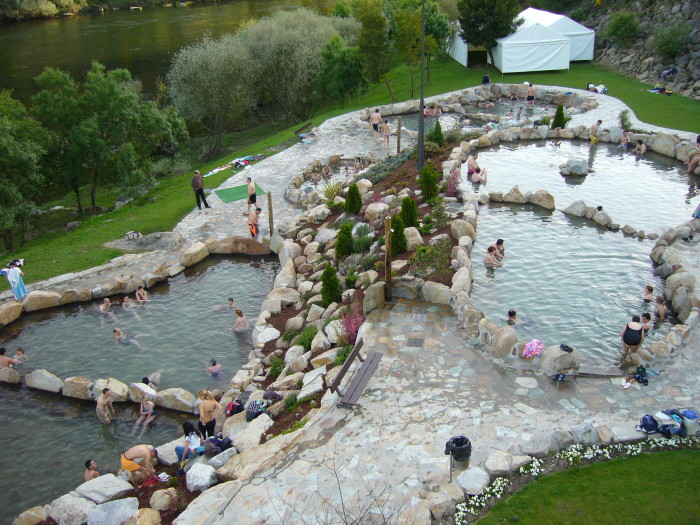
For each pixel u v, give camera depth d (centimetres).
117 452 1633
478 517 1135
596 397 1453
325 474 1267
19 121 3897
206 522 1173
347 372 1609
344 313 1903
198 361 2006
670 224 2473
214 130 6019
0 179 3312
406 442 1340
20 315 2353
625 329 1594
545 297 1945
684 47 4684
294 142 4400
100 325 2264
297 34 5553
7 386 1950
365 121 4728
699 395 1437
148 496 1360
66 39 8538
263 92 5981
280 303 2264
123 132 4131
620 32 5238
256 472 1293
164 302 2414
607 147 3572
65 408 1836
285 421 1514
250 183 3166
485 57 6216
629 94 4503
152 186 4412
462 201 2747
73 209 4497
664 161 3272
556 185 2975
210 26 9194
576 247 2300
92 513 1221
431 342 1714
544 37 5219
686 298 1780
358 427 1405
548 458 1265
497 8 5344
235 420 1585
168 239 2922
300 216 3017
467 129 4191
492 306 1902
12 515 1425
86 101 3984
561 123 3825
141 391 1800
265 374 1867
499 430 1355
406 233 2250
